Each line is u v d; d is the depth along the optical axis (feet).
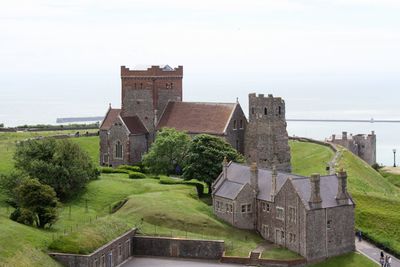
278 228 394.32
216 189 431.84
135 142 610.65
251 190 415.64
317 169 565.94
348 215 386.32
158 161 539.70
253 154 579.89
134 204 430.20
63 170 446.60
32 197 373.20
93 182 490.08
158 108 620.90
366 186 523.29
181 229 402.11
